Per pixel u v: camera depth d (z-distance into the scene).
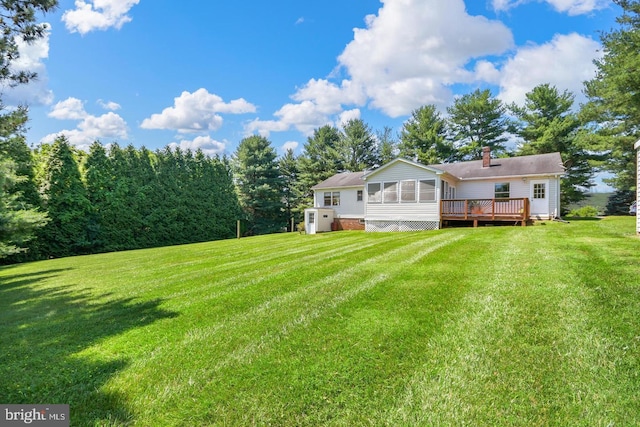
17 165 10.10
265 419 2.17
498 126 29.66
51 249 16.42
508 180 15.98
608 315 3.31
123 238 19.22
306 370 2.71
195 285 5.86
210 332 3.62
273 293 4.93
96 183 18.19
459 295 4.24
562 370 2.49
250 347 3.18
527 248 7.05
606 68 17.81
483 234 10.11
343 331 3.40
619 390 2.23
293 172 36.78
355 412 2.19
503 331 3.15
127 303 5.02
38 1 5.08
